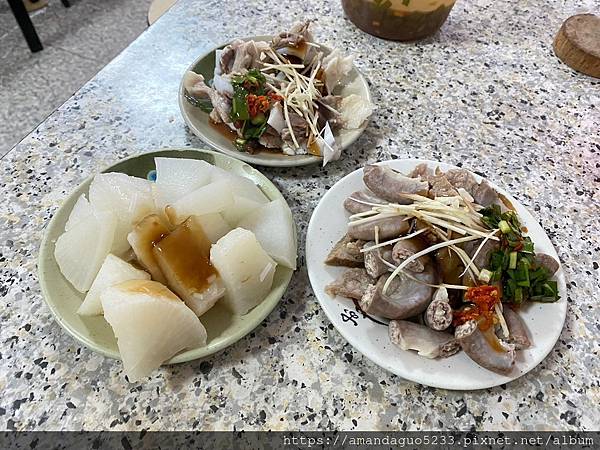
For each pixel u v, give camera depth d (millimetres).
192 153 1107
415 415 843
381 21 1529
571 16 1652
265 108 1174
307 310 963
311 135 1173
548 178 1260
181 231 869
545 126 1395
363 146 1286
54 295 858
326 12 1694
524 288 909
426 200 946
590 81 1558
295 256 957
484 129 1368
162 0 2158
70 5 3180
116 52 2930
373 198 1027
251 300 881
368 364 897
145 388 841
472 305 868
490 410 857
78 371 853
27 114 2562
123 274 833
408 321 878
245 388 853
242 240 843
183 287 838
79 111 1286
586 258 1102
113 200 921
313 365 890
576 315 999
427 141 1318
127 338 756
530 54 1624
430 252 917
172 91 1363
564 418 858
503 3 1831
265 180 1072
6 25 2998
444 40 1642
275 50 1318
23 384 832
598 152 1339
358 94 1333
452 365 846
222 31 1570
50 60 2838
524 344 857
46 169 1149
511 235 927
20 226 1042
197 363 877
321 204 1045
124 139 1234
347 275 934
